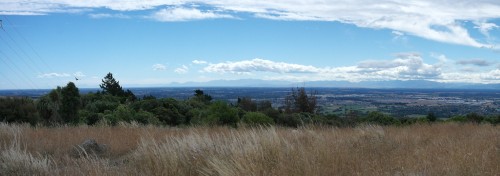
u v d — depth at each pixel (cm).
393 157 734
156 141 1044
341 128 1561
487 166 609
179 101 3206
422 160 691
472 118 2525
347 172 616
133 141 1127
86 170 693
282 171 598
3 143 1018
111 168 714
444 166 616
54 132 1323
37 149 971
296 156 671
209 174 647
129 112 2366
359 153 793
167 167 681
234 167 632
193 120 2455
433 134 1261
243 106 3775
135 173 682
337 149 754
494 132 1273
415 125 1727
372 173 602
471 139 1010
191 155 752
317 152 701
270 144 759
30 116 2298
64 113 2500
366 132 1212
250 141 808
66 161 822
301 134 1138
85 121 2458
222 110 2134
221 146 792
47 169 716
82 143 998
